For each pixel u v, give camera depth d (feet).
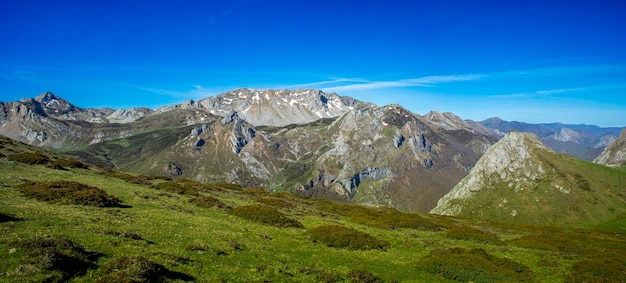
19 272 62.64
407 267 115.96
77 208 122.11
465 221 290.56
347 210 255.29
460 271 109.40
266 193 318.24
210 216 155.02
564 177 649.20
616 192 585.63
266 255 107.55
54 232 87.61
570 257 149.79
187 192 214.28
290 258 109.29
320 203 300.40
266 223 158.51
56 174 190.70
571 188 615.98
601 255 154.92
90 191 143.74
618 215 523.70
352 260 116.37
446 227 222.07
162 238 103.86
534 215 591.37
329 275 95.35
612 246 192.03
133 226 110.83
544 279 115.55
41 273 64.13
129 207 142.00
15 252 69.67
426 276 108.78
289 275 93.04
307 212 217.97
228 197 234.99
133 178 245.24
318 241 136.87
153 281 70.95
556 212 577.84
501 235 215.72
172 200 178.40
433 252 135.74
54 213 107.04
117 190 174.50
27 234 82.33
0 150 235.40
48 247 72.28
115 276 66.49
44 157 228.63
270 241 127.65
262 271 91.81
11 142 291.17
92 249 81.15
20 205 110.63
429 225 214.07
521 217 599.98
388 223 211.61
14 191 134.21
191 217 143.54
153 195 181.88
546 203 607.37
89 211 120.16
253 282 83.41
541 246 171.32
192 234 115.34
